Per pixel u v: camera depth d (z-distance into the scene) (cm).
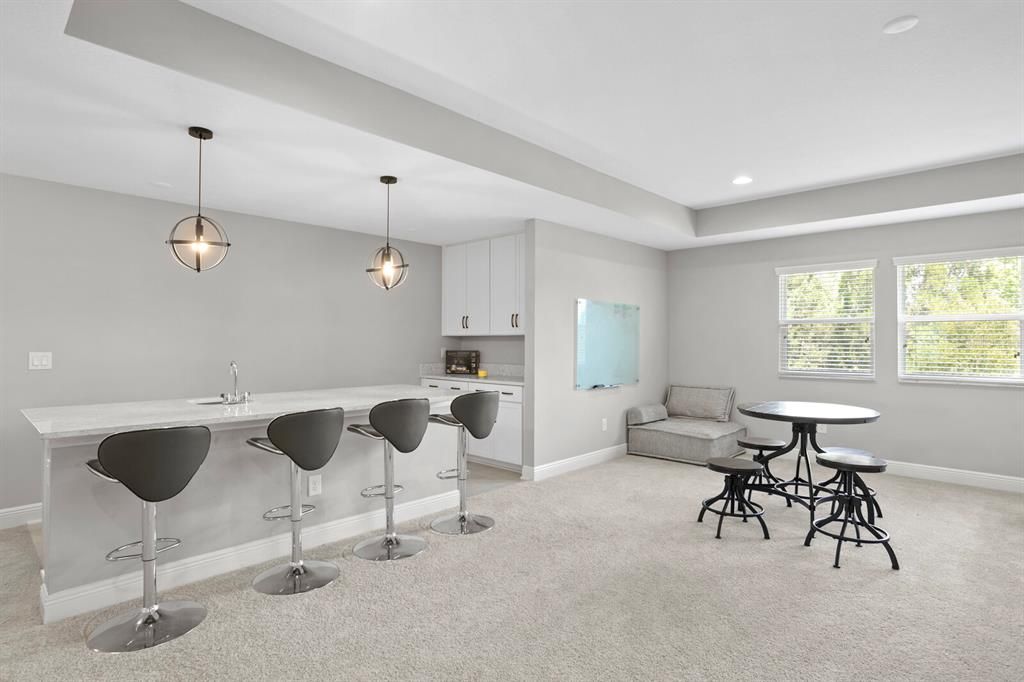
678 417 645
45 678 204
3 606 258
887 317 524
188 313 437
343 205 443
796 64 277
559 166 411
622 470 536
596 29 245
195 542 288
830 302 559
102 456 214
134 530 266
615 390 594
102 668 211
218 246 292
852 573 298
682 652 222
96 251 393
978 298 481
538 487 473
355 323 548
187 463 234
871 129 363
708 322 641
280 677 206
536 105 325
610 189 465
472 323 594
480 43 256
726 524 379
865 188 479
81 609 251
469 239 588
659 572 299
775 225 531
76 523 251
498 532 361
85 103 250
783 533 361
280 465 321
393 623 245
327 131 285
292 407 310
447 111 329
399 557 317
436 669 211
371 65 276
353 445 356
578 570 302
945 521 384
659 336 660
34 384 370
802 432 420
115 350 401
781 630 239
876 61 274
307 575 291
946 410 495
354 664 214
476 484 484
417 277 607
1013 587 281
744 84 299
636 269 623
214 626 242
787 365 586
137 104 252
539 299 503
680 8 229
